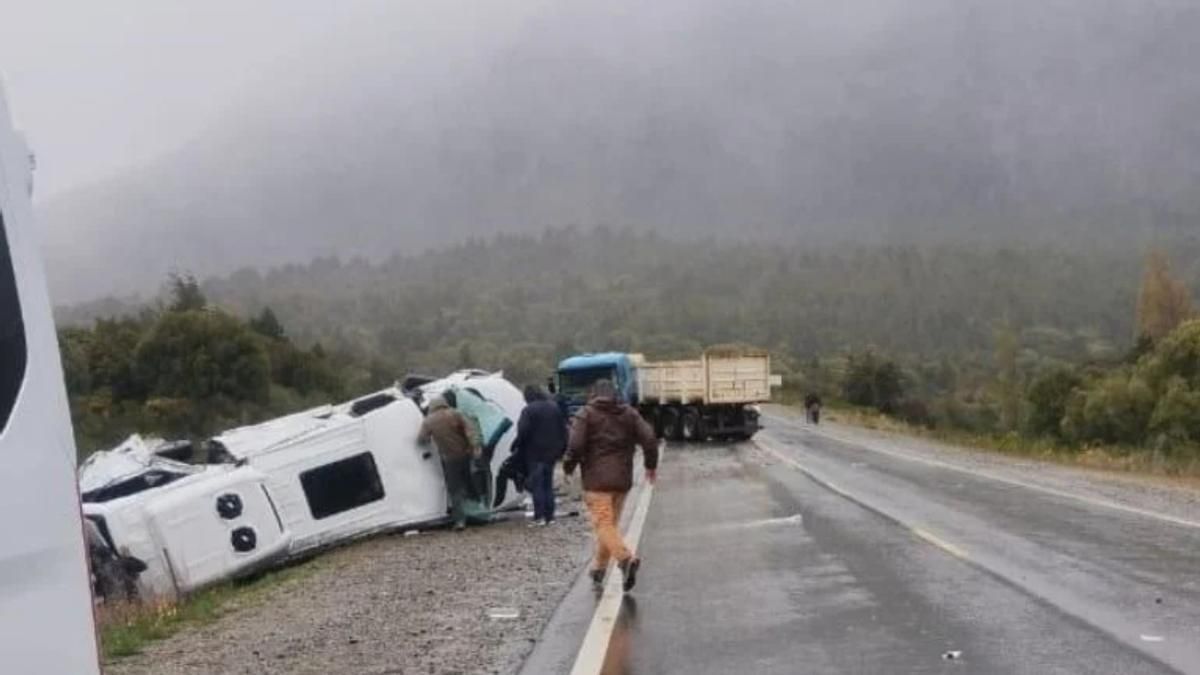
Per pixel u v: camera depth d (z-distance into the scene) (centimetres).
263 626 1299
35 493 322
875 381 9881
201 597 1611
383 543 2056
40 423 329
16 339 327
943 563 1505
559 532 2055
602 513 1388
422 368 13038
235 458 2005
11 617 308
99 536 1700
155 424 4275
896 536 1792
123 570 1686
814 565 1524
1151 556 1538
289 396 5044
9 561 310
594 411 1399
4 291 326
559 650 1063
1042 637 1052
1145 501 2300
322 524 2028
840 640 1064
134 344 4797
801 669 957
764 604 1259
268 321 6178
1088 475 3070
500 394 2331
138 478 1912
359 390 6106
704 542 1797
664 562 1598
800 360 16038
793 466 3509
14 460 316
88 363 4616
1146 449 4234
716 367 5050
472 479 2189
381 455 2125
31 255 341
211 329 4791
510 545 1908
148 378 4650
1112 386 5003
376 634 1189
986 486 2711
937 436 5803
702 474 3250
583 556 1711
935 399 10106
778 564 1544
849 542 1739
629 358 5100
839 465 3534
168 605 1528
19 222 338
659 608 1257
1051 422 5659
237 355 4803
